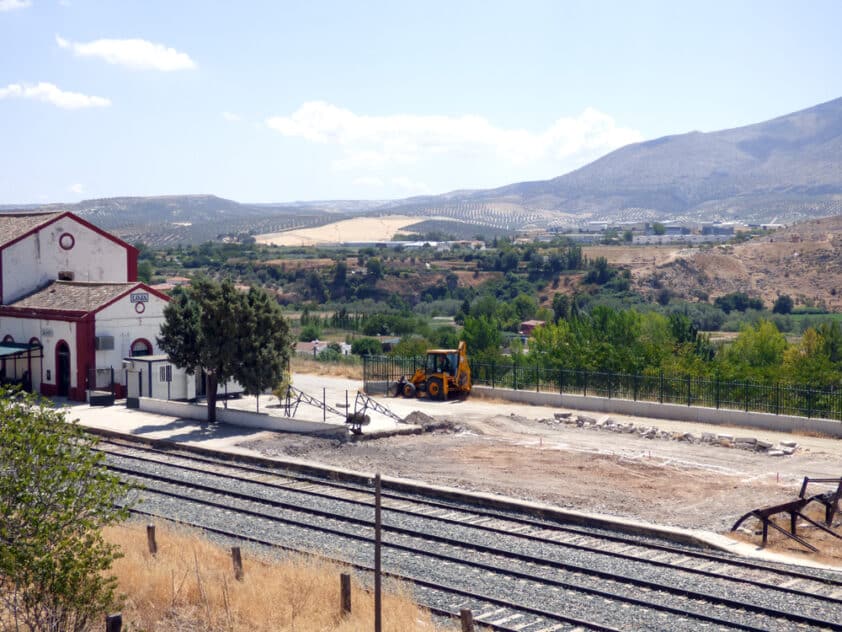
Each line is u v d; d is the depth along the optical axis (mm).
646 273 180000
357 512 25016
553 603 17375
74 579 12812
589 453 32812
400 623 15273
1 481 12531
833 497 23453
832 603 17469
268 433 36625
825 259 179750
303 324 123312
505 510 25500
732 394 39781
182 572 17531
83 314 43656
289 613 15773
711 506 25344
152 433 36406
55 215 50125
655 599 17672
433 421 38406
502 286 174250
